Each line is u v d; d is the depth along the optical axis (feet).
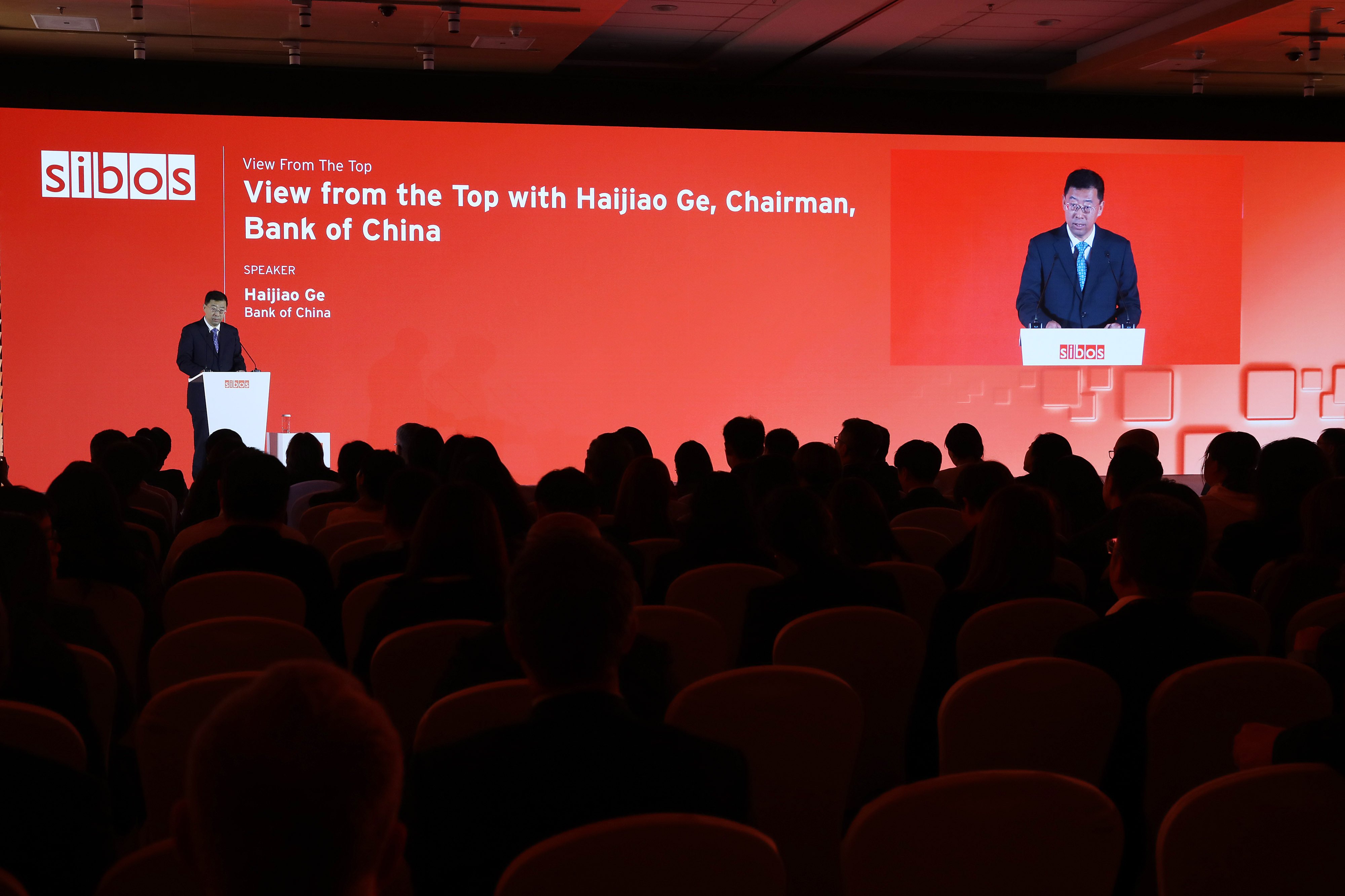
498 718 6.61
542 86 31.17
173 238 29.48
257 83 29.68
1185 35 33.40
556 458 31.76
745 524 11.87
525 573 5.15
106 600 10.26
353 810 2.58
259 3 30.19
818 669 8.80
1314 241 34.88
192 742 2.72
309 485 19.99
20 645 7.25
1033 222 33.68
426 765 5.01
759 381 32.71
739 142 32.27
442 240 30.89
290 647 8.68
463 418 31.24
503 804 4.90
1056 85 40.42
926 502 17.06
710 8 33.47
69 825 5.16
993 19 34.78
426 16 31.45
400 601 9.25
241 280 29.89
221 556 11.00
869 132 32.86
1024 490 9.77
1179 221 34.27
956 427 18.78
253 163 29.81
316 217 30.19
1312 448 12.49
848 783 7.52
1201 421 34.73
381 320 30.68
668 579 11.90
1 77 28.45
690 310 32.30
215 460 19.49
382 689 8.64
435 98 30.63
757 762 7.20
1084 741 7.54
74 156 28.91
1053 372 34.01
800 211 32.65
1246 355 34.83
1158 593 7.81
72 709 7.34
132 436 26.25
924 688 9.35
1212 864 5.01
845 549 11.79
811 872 7.59
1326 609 9.14
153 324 29.48
